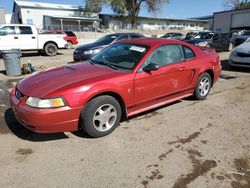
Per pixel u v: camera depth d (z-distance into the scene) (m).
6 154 3.11
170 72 4.29
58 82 3.35
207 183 2.62
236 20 35.94
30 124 3.10
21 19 44.06
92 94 3.26
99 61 4.32
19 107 3.19
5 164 2.90
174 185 2.58
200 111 4.68
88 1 43.28
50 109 3.04
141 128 3.89
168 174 2.76
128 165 2.91
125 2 43.91
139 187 2.55
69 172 2.77
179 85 4.60
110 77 3.51
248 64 8.43
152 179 2.67
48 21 42.50
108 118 3.57
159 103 4.36
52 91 3.12
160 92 4.23
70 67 4.07
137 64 3.85
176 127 3.95
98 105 3.37
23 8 43.28
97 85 3.32
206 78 5.29
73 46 22.98
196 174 2.77
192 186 2.57
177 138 3.59
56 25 42.06
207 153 3.19
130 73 3.72
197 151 3.24
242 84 6.90
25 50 13.66
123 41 4.73
